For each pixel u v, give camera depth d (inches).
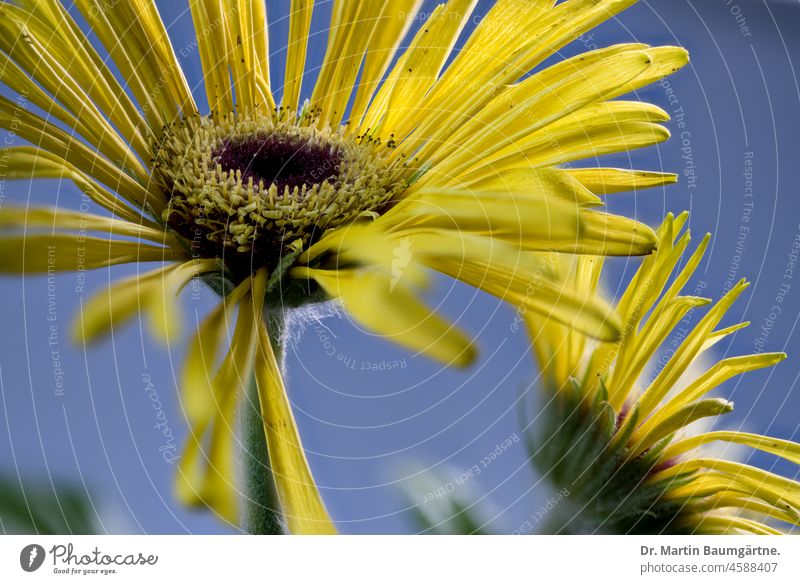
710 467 10.2
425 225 9.5
